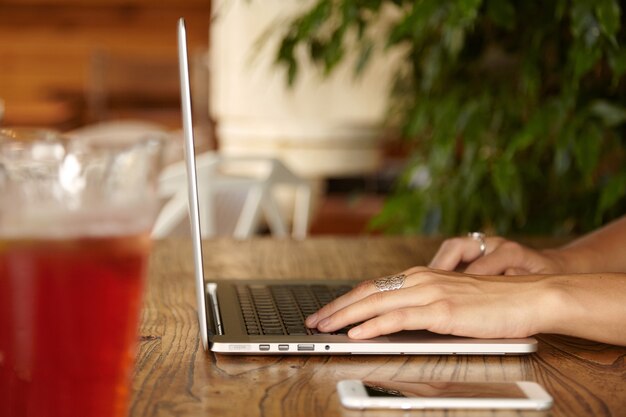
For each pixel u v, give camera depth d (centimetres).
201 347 91
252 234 271
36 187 50
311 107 304
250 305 105
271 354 89
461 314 90
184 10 664
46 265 50
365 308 91
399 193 237
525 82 193
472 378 82
